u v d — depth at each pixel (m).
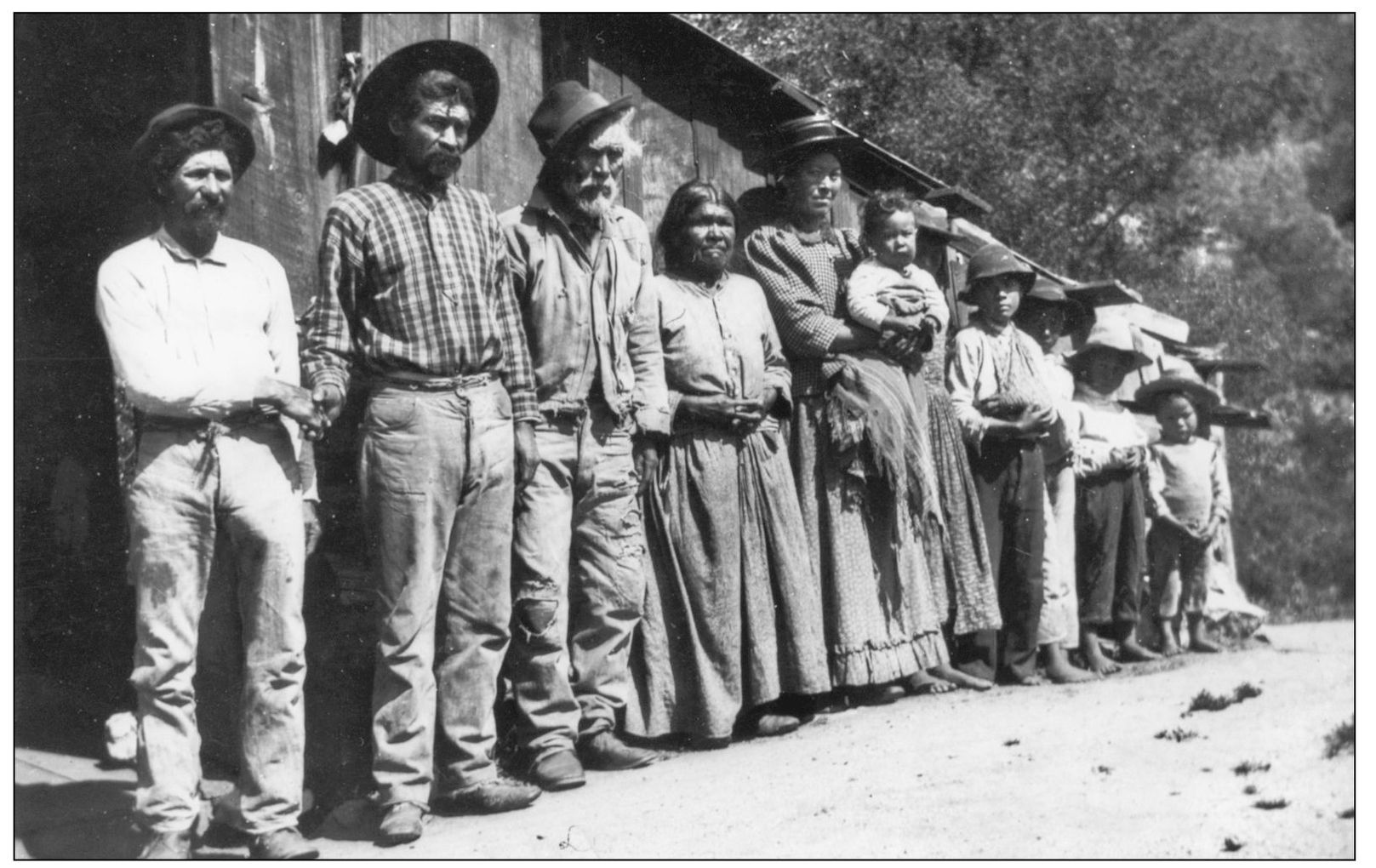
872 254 6.84
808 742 5.78
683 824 4.60
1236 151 15.32
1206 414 9.64
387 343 4.68
